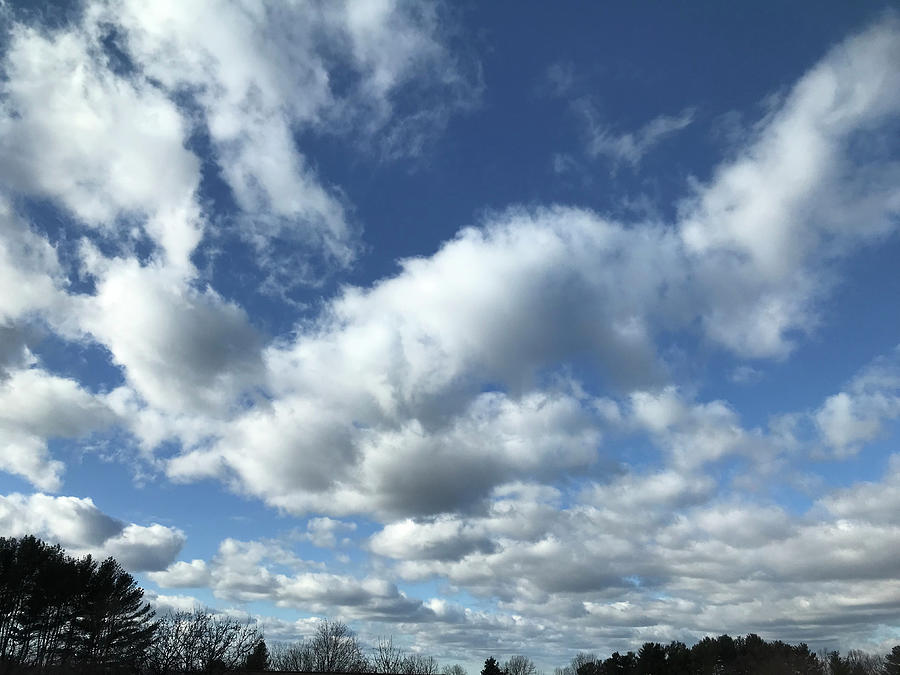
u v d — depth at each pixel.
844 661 124.44
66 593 78.88
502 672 121.94
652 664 121.19
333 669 115.88
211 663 46.88
